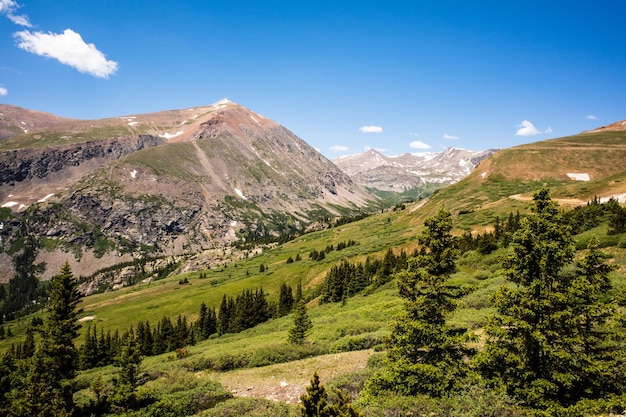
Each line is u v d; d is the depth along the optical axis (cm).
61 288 3081
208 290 14950
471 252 6969
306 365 2952
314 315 6550
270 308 9988
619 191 9938
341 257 13438
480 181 18138
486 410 1419
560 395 1447
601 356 1505
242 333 7800
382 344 3022
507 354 1545
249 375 2947
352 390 2056
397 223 19125
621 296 2003
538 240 1559
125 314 13900
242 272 18288
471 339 1703
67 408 2727
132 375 2670
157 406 2325
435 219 1839
